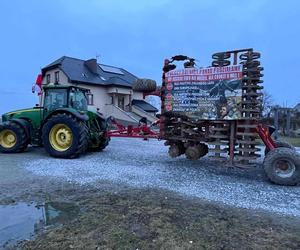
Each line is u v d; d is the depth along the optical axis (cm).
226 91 548
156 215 338
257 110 531
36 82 991
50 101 804
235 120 548
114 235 284
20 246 263
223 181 512
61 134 732
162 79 629
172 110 612
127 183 481
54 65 2508
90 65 2673
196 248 262
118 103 2672
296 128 1988
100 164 642
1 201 385
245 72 529
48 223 314
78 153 721
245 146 545
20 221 320
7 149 806
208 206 376
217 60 559
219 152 571
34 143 818
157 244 268
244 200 404
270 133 610
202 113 575
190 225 312
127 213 343
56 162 659
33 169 577
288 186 485
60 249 257
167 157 761
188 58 605
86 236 282
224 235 290
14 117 836
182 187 464
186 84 594
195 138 603
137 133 775
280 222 327
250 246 268
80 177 514
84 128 731
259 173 583
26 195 411
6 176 516
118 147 988
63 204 375
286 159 486
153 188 455
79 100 844
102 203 379
